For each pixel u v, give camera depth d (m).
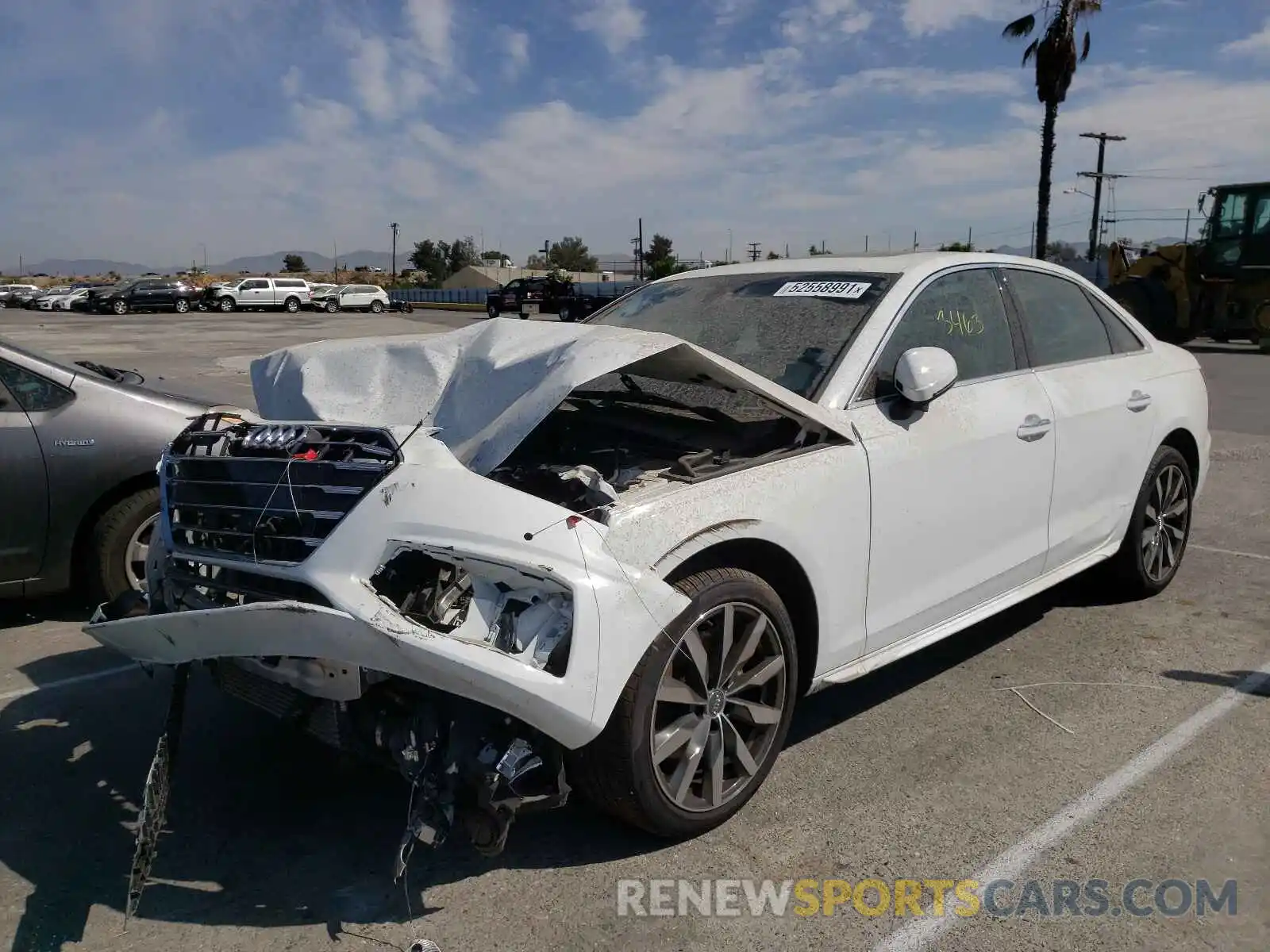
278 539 2.82
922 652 4.57
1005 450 3.97
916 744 3.68
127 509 4.93
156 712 4.05
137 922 2.73
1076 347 4.69
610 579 2.71
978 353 4.11
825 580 3.31
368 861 3.01
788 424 3.50
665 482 3.08
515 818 3.21
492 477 3.02
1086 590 5.30
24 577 4.80
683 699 2.93
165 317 45.97
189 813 3.28
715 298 4.33
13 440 4.66
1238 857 2.96
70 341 26.38
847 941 2.62
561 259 101.44
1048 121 27.44
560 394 2.77
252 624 2.69
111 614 3.37
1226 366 17.27
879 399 3.62
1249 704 3.98
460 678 2.54
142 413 4.95
